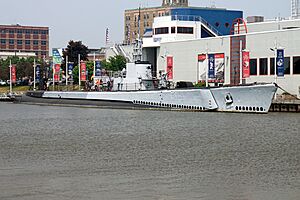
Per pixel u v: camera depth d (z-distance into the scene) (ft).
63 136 272.51
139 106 466.70
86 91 529.45
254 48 520.83
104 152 209.46
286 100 452.35
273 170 166.61
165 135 272.72
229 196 132.77
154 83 477.77
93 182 148.77
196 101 426.92
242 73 504.02
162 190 139.03
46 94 595.88
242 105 404.16
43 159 191.52
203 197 131.95
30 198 130.82
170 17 655.35
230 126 313.12
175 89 440.45
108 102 499.10
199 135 270.67
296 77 482.69
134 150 215.10
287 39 489.67
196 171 165.48
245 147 222.07
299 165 175.94
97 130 303.48
